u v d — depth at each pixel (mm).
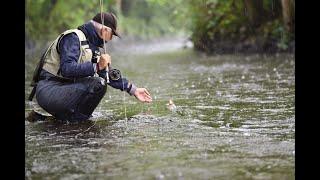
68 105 5188
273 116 5285
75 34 5137
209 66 10570
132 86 5383
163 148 4184
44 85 5230
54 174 3617
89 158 3963
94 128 4988
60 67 5133
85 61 5121
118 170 3635
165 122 5176
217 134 4617
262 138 4430
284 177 3396
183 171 3562
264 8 12602
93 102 5246
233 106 5926
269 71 9055
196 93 7000
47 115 5621
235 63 10812
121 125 5090
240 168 3607
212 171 3551
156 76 9281
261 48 12523
